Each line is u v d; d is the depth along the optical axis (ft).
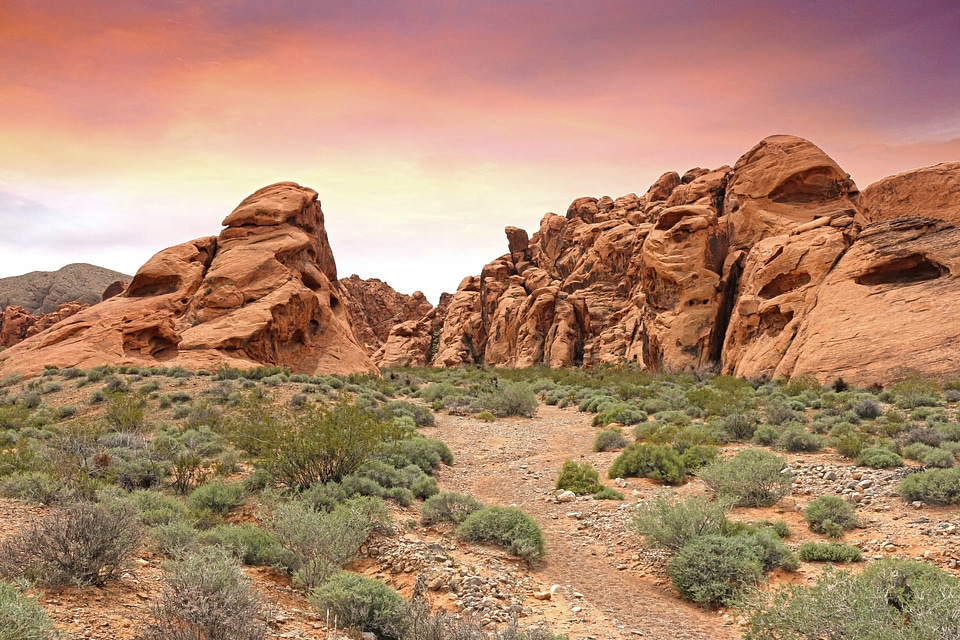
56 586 21.61
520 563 33.71
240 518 37.96
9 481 34.73
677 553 32.60
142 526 27.71
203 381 99.14
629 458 54.19
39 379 105.19
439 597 27.94
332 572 28.55
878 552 32.78
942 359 95.66
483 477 57.11
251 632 19.81
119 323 128.36
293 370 145.48
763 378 118.42
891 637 16.48
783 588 23.97
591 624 26.30
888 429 59.47
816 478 46.96
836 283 122.01
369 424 47.44
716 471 45.27
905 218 119.96
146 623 19.53
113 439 53.26
